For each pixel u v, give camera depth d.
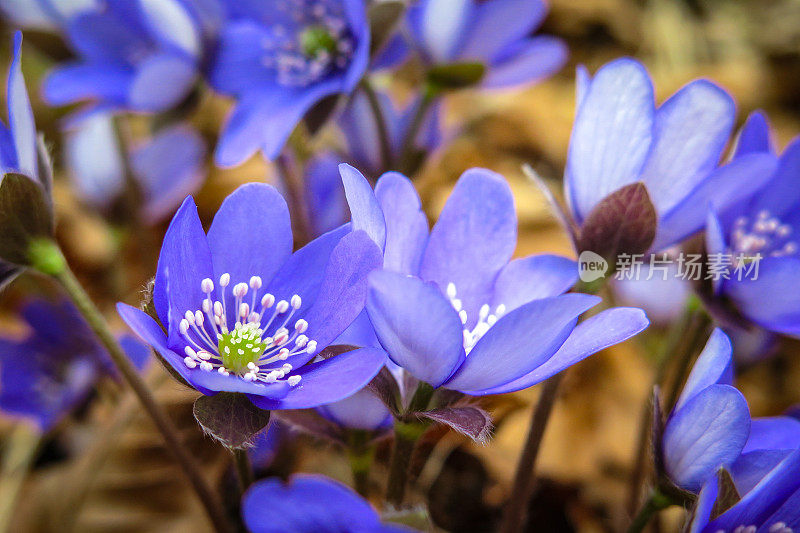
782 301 0.19
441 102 0.24
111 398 0.25
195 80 0.23
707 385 0.18
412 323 0.17
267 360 0.18
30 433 0.26
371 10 0.21
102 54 0.24
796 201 0.21
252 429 0.17
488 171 0.18
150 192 0.26
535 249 0.32
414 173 0.24
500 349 0.17
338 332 0.17
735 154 0.20
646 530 0.22
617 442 0.25
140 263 0.30
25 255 0.19
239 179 0.33
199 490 0.20
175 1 0.22
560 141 0.36
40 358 0.24
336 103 0.22
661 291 0.24
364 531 0.16
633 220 0.19
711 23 0.42
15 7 0.24
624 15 0.42
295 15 0.23
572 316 0.17
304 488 0.16
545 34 0.41
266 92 0.23
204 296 0.18
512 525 0.20
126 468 0.23
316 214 0.25
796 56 0.40
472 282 0.18
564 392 0.24
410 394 0.18
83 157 0.26
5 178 0.18
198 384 0.17
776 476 0.17
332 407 0.19
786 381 0.28
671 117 0.19
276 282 0.18
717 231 0.19
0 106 0.34
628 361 0.26
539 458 0.25
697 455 0.18
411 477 0.20
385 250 0.18
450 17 0.22
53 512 0.23
